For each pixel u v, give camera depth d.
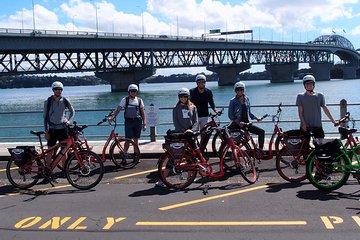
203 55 133.25
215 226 5.90
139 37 88.44
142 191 7.86
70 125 8.67
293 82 168.25
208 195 7.45
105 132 25.42
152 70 106.19
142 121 10.32
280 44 146.12
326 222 5.92
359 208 6.50
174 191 7.80
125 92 106.69
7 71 82.19
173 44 99.81
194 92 9.62
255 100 59.72
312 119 8.36
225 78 141.75
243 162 8.18
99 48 78.19
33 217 6.48
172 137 7.86
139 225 6.02
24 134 27.53
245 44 126.38
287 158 8.47
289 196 7.24
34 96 104.38
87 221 6.24
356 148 7.51
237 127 9.38
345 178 7.40
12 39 62.44
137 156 10.12
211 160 10.20
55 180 8.82
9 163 8.28
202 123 9.70
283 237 5.44
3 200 7.51
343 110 11.73
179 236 5.57
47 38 67.31
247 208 6.64
